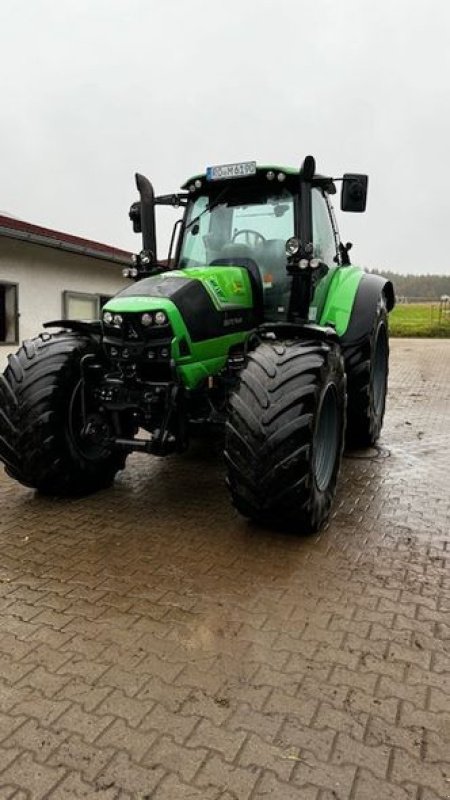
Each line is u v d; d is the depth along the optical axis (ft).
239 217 13.35
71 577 8.86
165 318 10.42
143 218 14.16
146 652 7.04
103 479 12.89
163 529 10.70
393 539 10.37
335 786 5.16
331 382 10.52
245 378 9.84
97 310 29.73
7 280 23.79
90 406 12.39
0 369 23.65
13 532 10.54
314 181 13.26
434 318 92.02
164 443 10.88
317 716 6.00
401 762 5.43
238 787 5.14
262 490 9.49
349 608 8.06
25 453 11.44
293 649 7.13
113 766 5.36
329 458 11.10
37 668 6.72
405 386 29.14
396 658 6.97
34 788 5.13
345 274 15.14
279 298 12.91
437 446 17.21
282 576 8.93
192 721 5.91
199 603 8.13
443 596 8.41
